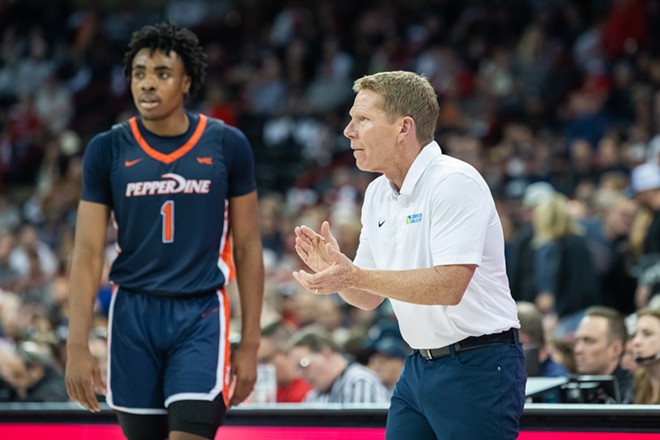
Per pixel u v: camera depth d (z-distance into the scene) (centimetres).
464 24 3609
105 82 4122
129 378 834
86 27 4284
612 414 883
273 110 3606
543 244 1791
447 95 3253
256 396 1316
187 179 845
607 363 1166
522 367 765
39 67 4147
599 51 3316
